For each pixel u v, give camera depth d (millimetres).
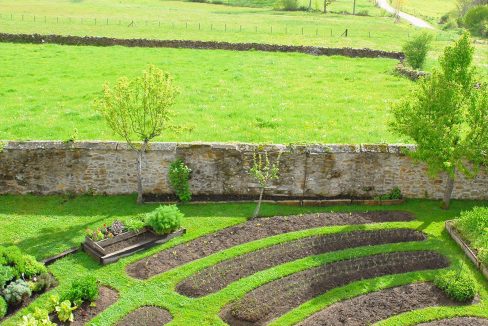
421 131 16688
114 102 16844
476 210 16484
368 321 12742
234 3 77000
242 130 21516
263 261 14906
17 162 18031
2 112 23219
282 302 13336
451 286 13656
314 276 14320
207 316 12844
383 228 16766
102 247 15023
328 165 18438
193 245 15672
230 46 37000
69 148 17922
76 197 18328
